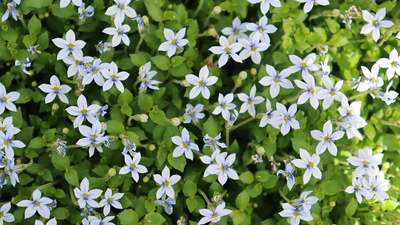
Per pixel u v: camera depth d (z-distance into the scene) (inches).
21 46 11.9
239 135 12.2
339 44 12.0
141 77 11.6
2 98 11.4
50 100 11.5
